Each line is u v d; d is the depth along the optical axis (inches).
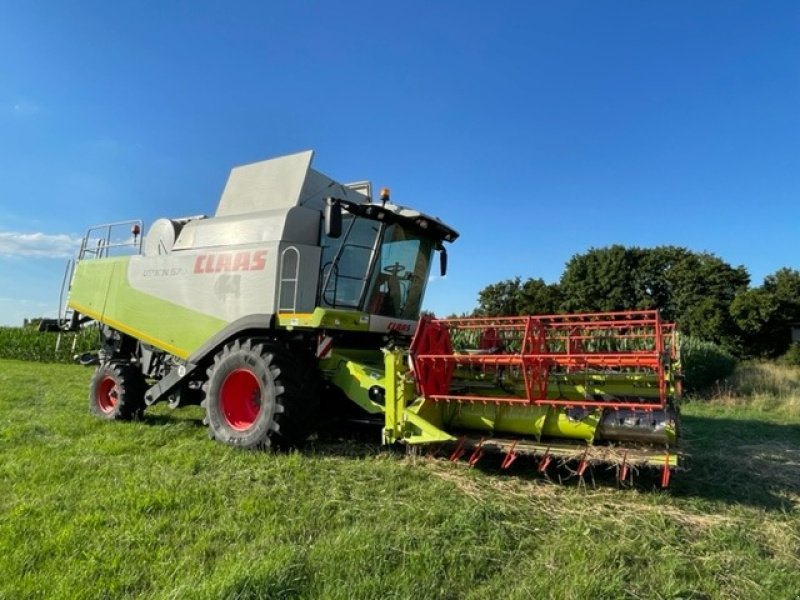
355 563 120.2
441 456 217.8
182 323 286.8
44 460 205.0
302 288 246.1
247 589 106.2
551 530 145.9
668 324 206.7
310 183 275.3
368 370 233.3
